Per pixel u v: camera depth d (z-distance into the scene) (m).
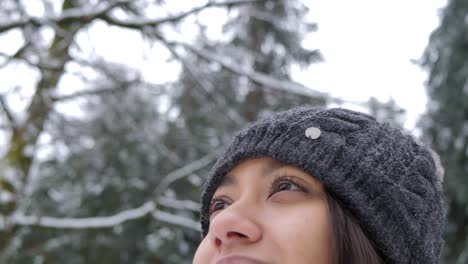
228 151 1.12
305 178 1.00
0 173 5.16
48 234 6.85
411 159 1.12
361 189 1.00
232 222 0.92
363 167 1.02
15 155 5.25
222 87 6.02
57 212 7.63
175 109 6.91
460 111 8.16
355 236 0.96
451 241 7.71
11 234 5.12
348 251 0.95
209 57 5.43
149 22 5.01
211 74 5.95
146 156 7.24
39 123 5.39
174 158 6.16
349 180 1.00
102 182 7.52
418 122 7.86
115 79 5.41
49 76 4.89
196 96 6.07
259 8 7.89
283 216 0.96
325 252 0.94
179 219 5.66
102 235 7.19
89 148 7.02
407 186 1.06
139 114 6.45
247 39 8.96
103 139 6.86
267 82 5.59
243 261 0.90
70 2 5.54
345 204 1.00
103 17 4.95
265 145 1.03
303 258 0.92
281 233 0.93
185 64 5.30
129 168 7.37
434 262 1.14
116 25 4.98
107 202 7.64
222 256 0.92
